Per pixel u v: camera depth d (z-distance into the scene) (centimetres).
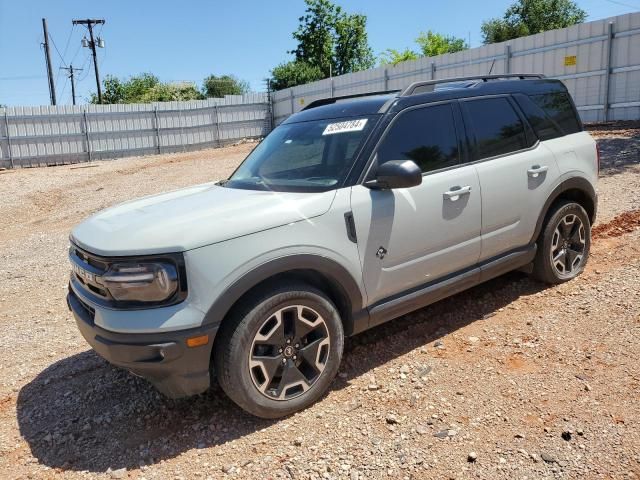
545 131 473
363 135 373
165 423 336
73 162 2694
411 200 369
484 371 361
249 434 316
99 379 403
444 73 2159
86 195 1648
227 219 311
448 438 297
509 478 264
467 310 457
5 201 1642
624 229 627
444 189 387
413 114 391
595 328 401
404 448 292
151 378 303
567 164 474
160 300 293
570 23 3819
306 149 400
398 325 439
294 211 325
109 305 302
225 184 416
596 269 512
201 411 344
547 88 493
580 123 511
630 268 502
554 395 326
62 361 442
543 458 275
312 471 280
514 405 321
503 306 459
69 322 534
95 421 347
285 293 317
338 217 339
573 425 297
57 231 1120
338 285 343
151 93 4762
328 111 431
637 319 404
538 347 384
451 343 404
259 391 314
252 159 445
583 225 497
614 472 261
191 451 306
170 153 2897
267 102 3228
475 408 322
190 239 295
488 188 413
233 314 307
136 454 309
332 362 341
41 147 2609
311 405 339
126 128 2798
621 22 1554
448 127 407
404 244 368
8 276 737
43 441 330
